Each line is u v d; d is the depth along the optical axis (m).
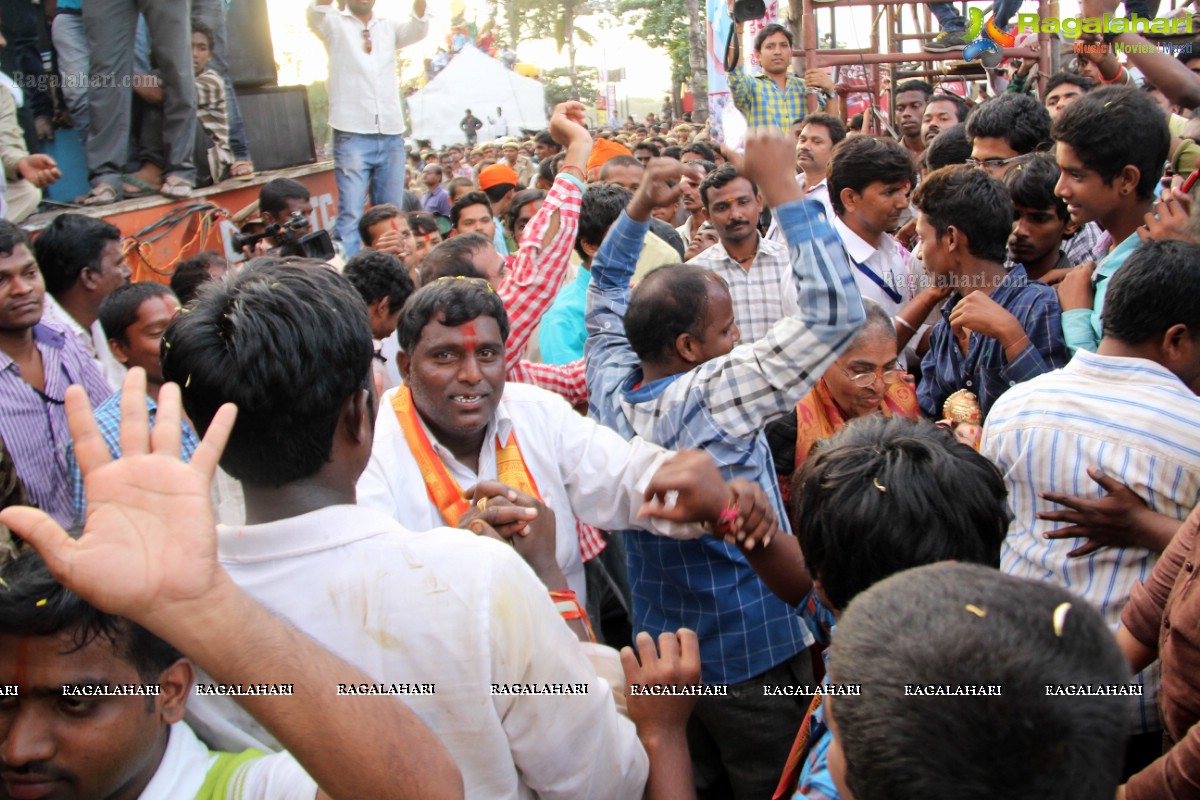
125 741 1.30
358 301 1.41
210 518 0.99
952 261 3.09
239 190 7.25
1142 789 1.49
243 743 1.56
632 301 2.50
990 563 1.53
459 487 2.25
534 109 31.83
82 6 5.74
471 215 6.34
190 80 6.16
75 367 3.50
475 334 2.23
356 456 1.45
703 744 2.64
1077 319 2.83
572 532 2.31
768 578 2.05
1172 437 1.97
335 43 7.94
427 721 1.36
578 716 1.49
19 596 1.23
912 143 7.02
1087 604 1.03
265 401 1.31
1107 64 4.18
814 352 2.15
